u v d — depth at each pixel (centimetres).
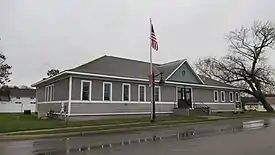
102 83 2394
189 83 3125
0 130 1493
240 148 940
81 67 2372
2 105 4700
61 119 2242
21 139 1284
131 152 884
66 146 1036
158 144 1058
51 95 2697
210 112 3131
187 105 3092
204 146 991
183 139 1199
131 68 2848
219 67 4619
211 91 3488
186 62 3158
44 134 1420
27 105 4875
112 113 2416
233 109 3806
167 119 2280
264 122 2186
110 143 1109
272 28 4216
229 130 1572
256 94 4338
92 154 856
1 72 4853
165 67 3166
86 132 1532
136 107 2595
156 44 2242
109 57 2983
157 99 2795
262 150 897
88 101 2275
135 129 1727
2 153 895
